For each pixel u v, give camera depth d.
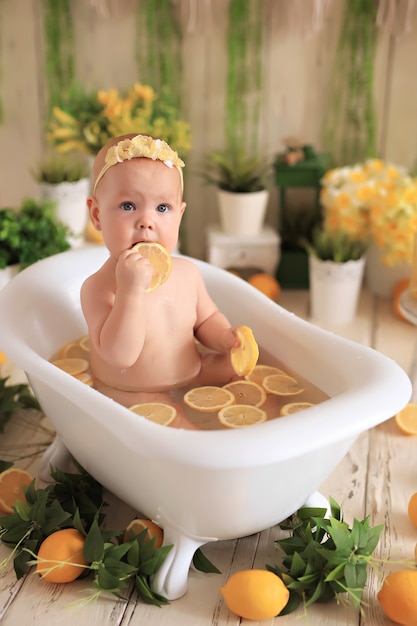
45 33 2.93
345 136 3.08
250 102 3.05
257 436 1.31
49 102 3.03
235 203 2.94
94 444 1.51
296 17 2.84
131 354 1.56
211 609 1.49
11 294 1.82
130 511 1.76
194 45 2.96
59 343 1.88
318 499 1.69
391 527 1.73
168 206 1.61
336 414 1.38
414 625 1.42
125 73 3.00
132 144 1.57
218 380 1.78
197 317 1.82
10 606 1.48
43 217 2.60
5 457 1.97
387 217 2.74
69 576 1.51
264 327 1.87
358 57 2.96
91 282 1.66
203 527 1.46
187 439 1.30
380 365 1.56
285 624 1.45
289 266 3.12
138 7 2.89
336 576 1.46
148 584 1.51
